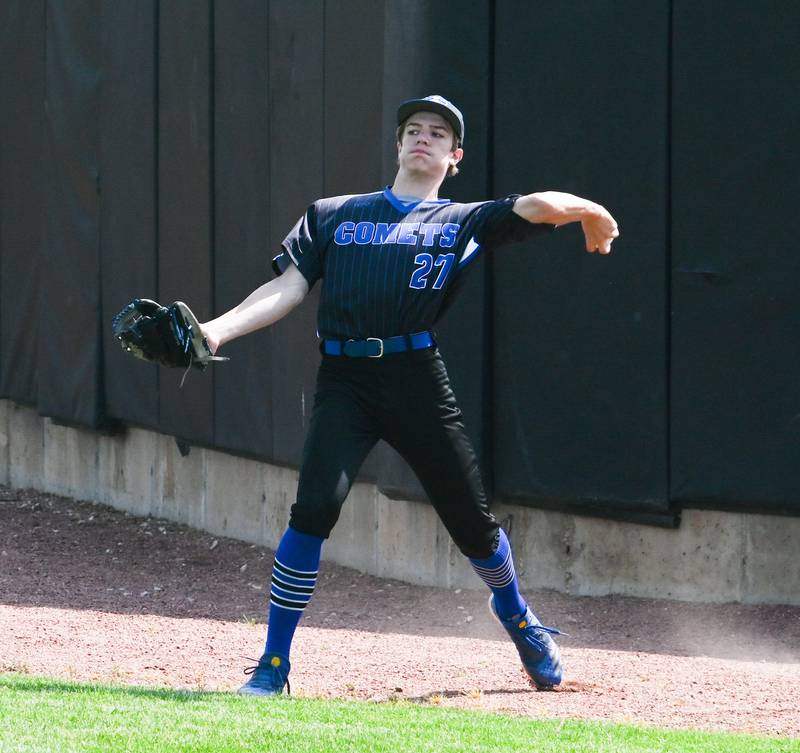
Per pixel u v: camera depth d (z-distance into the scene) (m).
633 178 29.19
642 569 30.09
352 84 34.69
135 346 16.70
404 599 32.38
